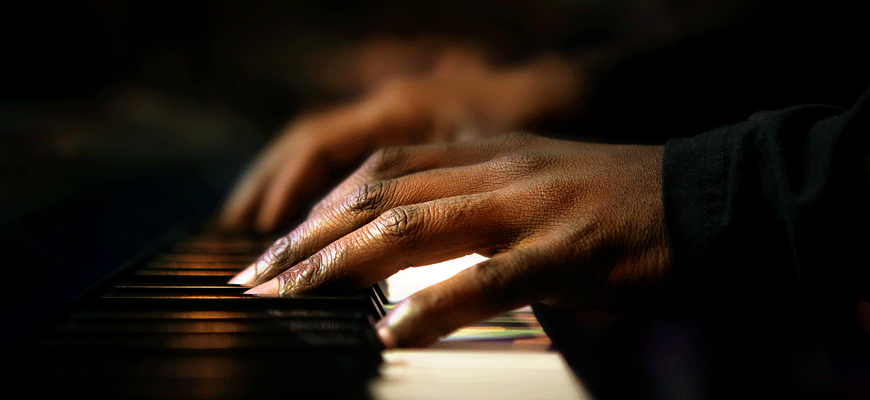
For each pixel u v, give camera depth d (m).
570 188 0.58
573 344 0.78
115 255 0.66
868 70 0.90
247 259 0.63
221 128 1.87
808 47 0.90
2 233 0.62
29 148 0.84
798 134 0.56
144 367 0.50
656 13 0.93
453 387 0.50
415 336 0.53
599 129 0.95
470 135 0.90
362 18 2.21
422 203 0.58
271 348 0.51
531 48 1.33
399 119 0.87
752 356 0.78
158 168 0.88
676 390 0.76
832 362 0.77
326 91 2.28
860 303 0.76
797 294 0.56
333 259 0.57
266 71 2.30
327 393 0.49
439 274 0.62
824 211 0.54
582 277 0.57
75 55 1.70
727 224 0.56
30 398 0.48
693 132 0.95
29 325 0.56
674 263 0.56
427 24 2.02
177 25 2.04
